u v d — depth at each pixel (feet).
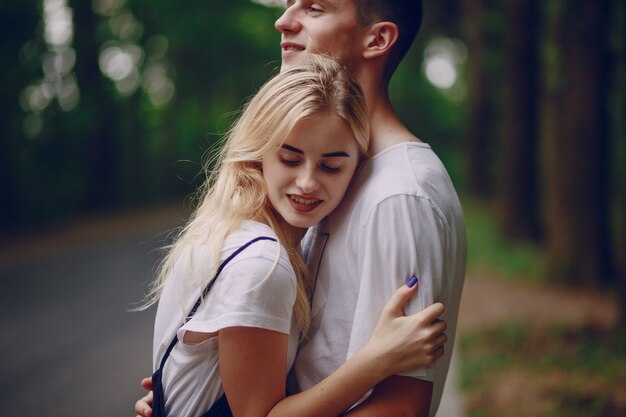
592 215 29.35
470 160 78.13
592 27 26.16
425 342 5.27
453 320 6.10
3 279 37.68
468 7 50.31
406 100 132.77
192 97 108.58
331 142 5.49
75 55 68.13
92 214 74.08
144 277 38.19
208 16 92.43
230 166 5.84
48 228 60.13
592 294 28.63
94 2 69.36
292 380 6.21
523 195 45.62
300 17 6.36
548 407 15.96
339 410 5.36
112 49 81.41
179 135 110.63
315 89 5.45
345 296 5.89
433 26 65.67
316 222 5.69
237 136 5.79
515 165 45.73
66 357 23.09
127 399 18.76
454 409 16.02
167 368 5.91
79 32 68.23
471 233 54.08
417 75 122.01
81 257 46.06
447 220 5.63
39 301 32.14
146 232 61.11
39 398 18.94
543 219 43.98
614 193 41.47
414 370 5.31
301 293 5.90
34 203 61.62
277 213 5.93
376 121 6.26
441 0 61.05
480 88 74.49
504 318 26.12
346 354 5.87
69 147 69.10
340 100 5.49
